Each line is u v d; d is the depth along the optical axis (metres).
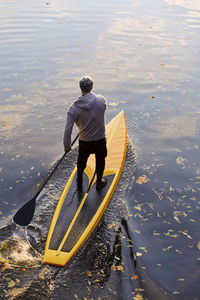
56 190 4.16
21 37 10.45
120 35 11.02
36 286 2.81
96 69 8.23
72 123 3.15
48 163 4.69
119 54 9.30
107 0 17.17
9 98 6.59
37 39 10.31
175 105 6.52
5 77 7.56
